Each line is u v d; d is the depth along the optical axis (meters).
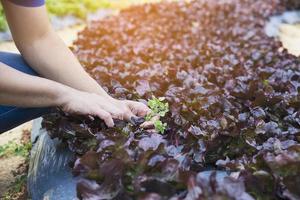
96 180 0.91
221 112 1.21
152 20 2.82
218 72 1.59
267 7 3.37
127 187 0.90
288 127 1.17
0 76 0.98
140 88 1.32
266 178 0.88
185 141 1.09
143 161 0.88
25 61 1.19
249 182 0.89
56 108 1.15
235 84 1.44
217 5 3.26
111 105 1.09
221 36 2.44
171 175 0.87
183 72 1.52
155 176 0.87
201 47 2.12
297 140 1.11
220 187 0.80
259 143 1.12
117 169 0.87
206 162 1.10
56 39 1.19
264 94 1.25
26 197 1.28
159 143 0.98
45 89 1.02
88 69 1.62
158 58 1.92
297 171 0.88
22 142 1.60
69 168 1.13
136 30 2.51
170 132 1.15
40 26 1.16
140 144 0.97
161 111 1.15
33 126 1.59
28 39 1.15
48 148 1.26
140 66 1.72
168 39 2.37
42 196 1.11
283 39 2.96
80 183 0.88
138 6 3.24
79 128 1.09
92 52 1.92
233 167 1.00
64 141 1.20
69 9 3.24
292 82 1.38
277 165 0.88
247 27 2.68
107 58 1.80
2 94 1.00
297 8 3.61
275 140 1.03
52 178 1.13
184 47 2.16
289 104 1.23
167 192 0.85
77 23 3.26
